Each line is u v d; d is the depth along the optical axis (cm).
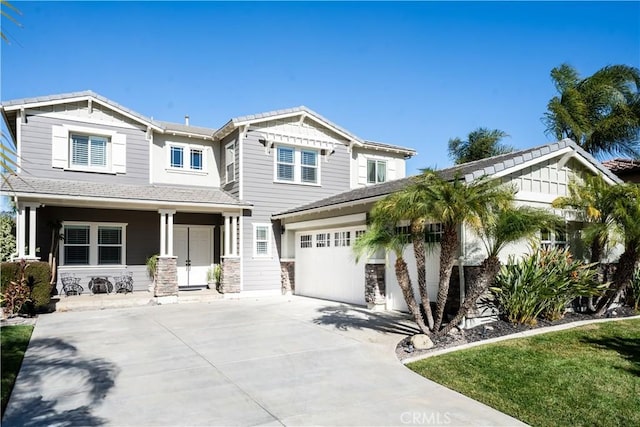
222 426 512
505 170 1027
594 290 1031
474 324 971
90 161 1667
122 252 1720
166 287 1549
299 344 901
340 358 795
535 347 809
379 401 582
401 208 826
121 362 781
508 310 991
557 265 1016
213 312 1334
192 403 584
